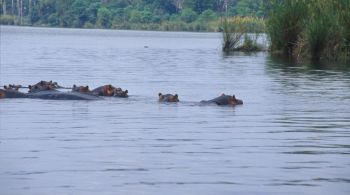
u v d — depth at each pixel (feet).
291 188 89.97
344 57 359.05
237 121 148.05
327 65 325.62
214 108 170.09
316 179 94.73
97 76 266.16
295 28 392.06
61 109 165.37
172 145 119.24
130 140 123.75
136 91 209.15
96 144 119.55
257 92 207.92
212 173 98.02
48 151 112.68
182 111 163.84
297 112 163.02
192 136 128.36
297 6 392.06
